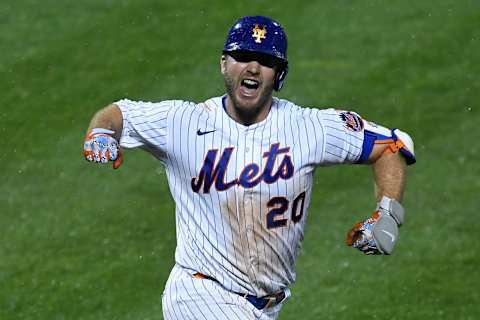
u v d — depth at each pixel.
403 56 46.09
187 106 18.38
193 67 45.12
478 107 41.78
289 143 18.09
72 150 38.47
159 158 18.62
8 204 34.72
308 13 50.22
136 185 35.94
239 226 18.23
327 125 18.17
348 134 18.19
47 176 36.66
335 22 49.34
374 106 42.12
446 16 49.62
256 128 18.19
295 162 18.06
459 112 41.44
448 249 31.42
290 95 42.81
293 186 18.12
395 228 18.08
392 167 18.34
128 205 34.53
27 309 28.23
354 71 44.91
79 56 46.16
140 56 46.03
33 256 31.25
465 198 34.75
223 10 50.03
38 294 29.05
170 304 19.03
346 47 47.12
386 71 44.88
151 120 18.09
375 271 30.08
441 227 32.88
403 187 18.39
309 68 45.19
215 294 18.56
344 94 42.97
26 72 44.88
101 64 45.50
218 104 18.50
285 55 18.09
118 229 32.94
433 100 42.47
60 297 28.84
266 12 50.19
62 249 31.69
